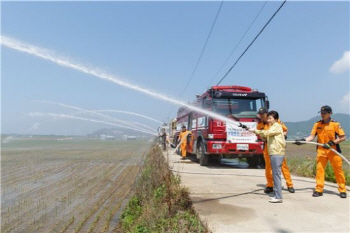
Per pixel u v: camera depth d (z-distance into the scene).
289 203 6.32
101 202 8.61
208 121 12.25
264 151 7.38
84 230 6.32
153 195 7.75
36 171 14.91
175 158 16.95
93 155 24.67
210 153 12.07
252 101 12.40
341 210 5.81
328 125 6.95
